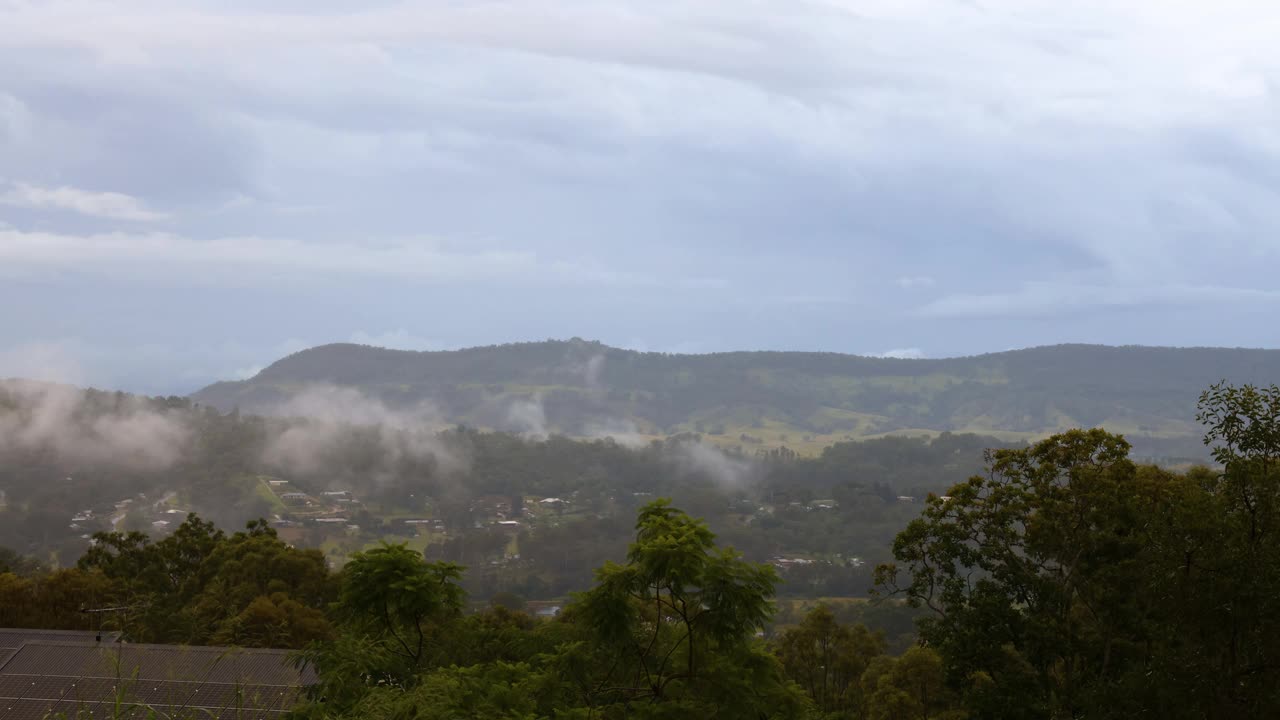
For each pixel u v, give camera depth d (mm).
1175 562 13578
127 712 5797
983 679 21672
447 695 6844
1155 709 13828
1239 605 12734
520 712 7129
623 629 8094
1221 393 13656
